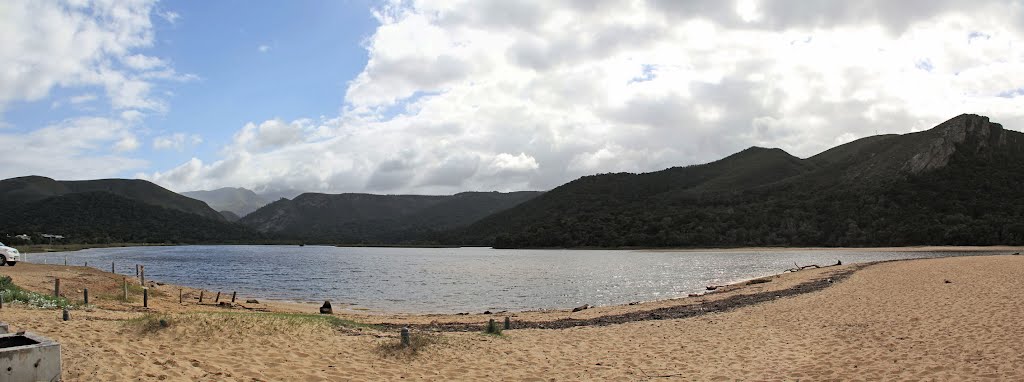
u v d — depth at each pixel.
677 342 14.34
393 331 15.93
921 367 10.22
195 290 38.12
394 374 10.27
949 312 16.38
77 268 42.03
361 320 22.88
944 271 33.34
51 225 193.62
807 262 71.19
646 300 34.84
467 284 48.44
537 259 94.31
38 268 38.62
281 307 30.30
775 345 13.41
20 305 16.66
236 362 10.20
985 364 10.11
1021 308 15.84
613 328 17.39
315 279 55.59
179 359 9.91
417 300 36.62
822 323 16.47
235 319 13.56
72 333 11.18
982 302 17.80
